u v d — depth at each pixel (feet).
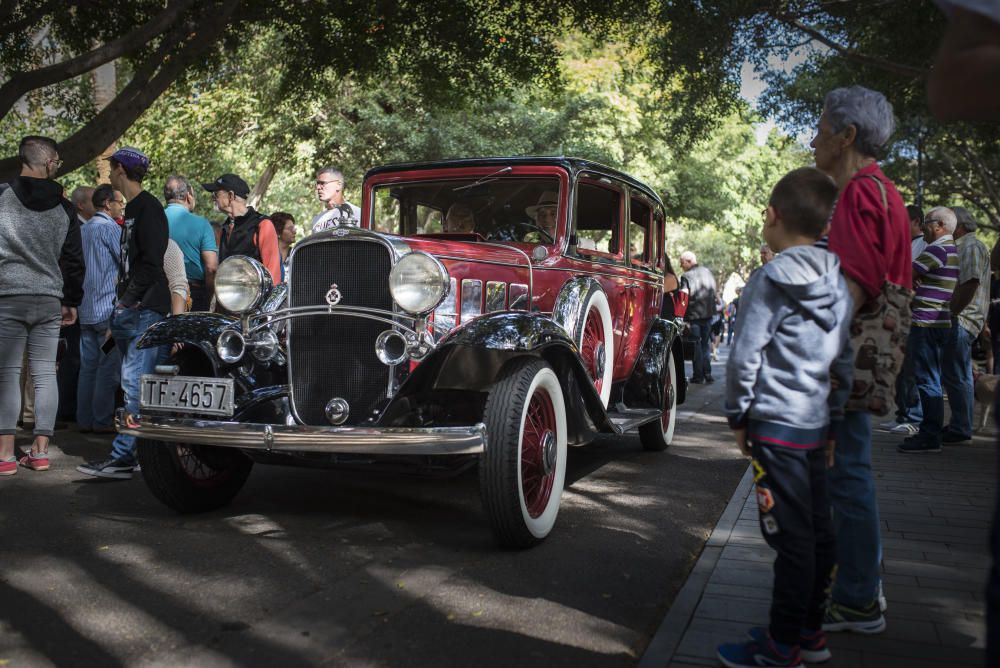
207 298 22.29
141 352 16.11
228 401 12.65
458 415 13.70
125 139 67.67
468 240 16.19
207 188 22.22
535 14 39.68
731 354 8.18
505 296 14.42
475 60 38.60
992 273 26.20
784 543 7.86
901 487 16.17
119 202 21.80
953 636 8.98
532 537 12.18
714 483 17.17
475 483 16.83
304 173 66.64
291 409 13.35
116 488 15.71
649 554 12.21
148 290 16.10
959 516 13.97
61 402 23.36
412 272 12.18
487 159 16.94
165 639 8.76
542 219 16.51
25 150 16.44
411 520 13.88
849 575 9.05
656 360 19.84
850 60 46.96
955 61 4.88
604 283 17.35
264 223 21.86
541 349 12.05
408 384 12.25
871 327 8.71
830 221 9.38
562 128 65.31
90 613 9.45
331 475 17.46
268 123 63.16
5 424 16.56
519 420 11.79
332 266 13.12
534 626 9.29
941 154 87.97
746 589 10.31
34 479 16.26
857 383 8.73
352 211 22.40
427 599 10.08
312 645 8.66
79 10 34.96
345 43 37.52
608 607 9.98
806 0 40.75
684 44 40.29
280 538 12.62
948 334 20.47
